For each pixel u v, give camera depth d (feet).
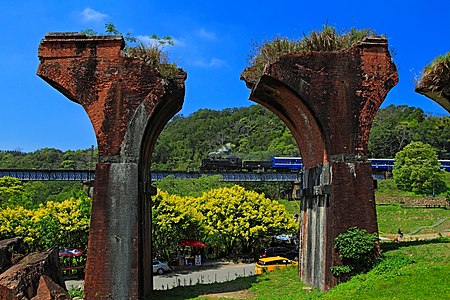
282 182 176.24
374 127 297.94
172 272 92.32
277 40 47.01
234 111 389.19
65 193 150.20
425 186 192.85
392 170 215.10
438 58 41.32
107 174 41.50
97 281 39.65
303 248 51.01
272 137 290.97
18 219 87.15
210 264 103.91
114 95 42.73
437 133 275.59
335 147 43.34
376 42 44.83
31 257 38.42
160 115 46.34
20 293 31.86
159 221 93.50
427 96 43.98
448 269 35.53
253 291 47.16
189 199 106.73
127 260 40.06
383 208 168.35
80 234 87.25
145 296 43.11
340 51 44.65
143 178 44.78
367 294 33.42
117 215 40.78
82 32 43.34
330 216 42.47
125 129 42.29
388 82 44.62
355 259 40.91
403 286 33.63
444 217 145.07
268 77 43.75
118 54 43.19
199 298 44.14
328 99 43.91
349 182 42.70
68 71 42.96
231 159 180.24
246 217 104.01
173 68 44.24
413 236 108.78
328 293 37.58
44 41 43.09
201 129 340.39
